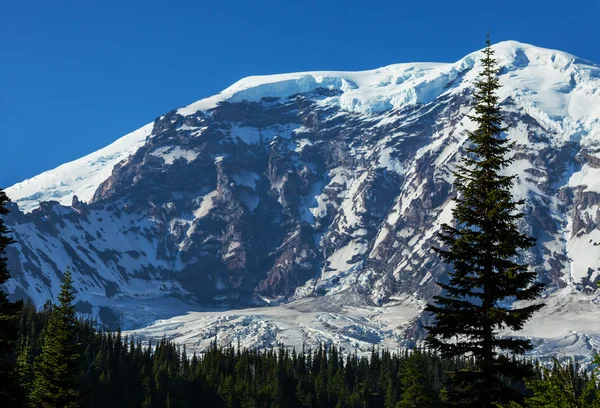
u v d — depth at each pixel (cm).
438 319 6219
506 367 5959
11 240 7438
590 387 5238
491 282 6141
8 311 7300
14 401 7031
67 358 12781
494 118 6338
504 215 6100
